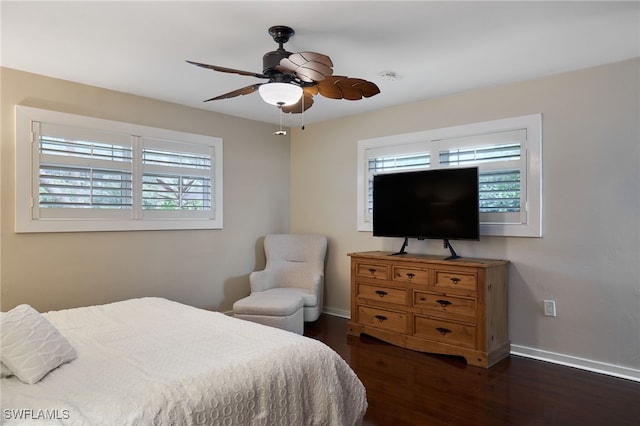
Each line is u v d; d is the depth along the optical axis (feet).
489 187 11.76
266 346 6.09
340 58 9.53
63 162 10.98
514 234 11.23
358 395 6.73
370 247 14.60
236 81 11.19
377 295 12.36
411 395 8.68
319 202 16.25
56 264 10.91
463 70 10.36
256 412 5.17
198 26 7.91
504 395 8.67
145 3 7.02
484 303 10.21
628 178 9.62
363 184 14.73
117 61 9.76
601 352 9.95
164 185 13.10
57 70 10.36
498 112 11.61
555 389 8.96
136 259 12.48
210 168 14.38
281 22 7.72
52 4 7.04
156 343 6.23
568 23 7.77
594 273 10.07
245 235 15.57
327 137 15.97
